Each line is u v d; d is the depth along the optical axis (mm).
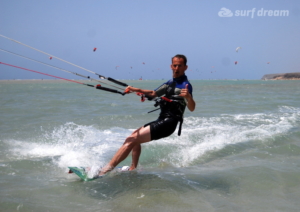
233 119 16797
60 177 7316
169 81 7820
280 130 13430
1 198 5781
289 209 5656
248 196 6301
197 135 12555
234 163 8828
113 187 6629
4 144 10453
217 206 5738
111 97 33031
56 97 31531
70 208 5496
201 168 8359
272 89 56625
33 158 8867
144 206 5633
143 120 16406
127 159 9453
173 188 6605
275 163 8688
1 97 30141
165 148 10516
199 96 35188
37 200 5809
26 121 15258
